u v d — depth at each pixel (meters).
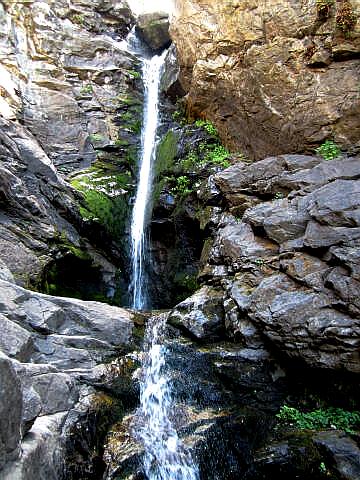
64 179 11.16
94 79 13.20
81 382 5.61
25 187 9.55
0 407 2.82
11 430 2.97
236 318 6.47
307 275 5.98
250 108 10.12
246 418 5.60
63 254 9.61
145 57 15.80
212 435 5.40
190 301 7.19
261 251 7.16
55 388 4.93
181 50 12.09
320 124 8.98
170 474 5.08
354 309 5.23
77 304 6.80
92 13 15.01
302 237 6.68
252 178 8.82
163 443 5.30
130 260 11.27
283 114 9.48
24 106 11.50
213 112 11.19
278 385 5.91
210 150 10.86
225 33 10.64
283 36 9.54
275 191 8.20
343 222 6.18
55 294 9.57
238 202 8.67
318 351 5.38
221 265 7.84
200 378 6.02
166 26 15.57
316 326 5.38
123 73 13.72
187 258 9.95
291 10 9.40
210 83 11.03
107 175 11.84
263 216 7.47
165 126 12.48
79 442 4.82
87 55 13.44
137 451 5.03
